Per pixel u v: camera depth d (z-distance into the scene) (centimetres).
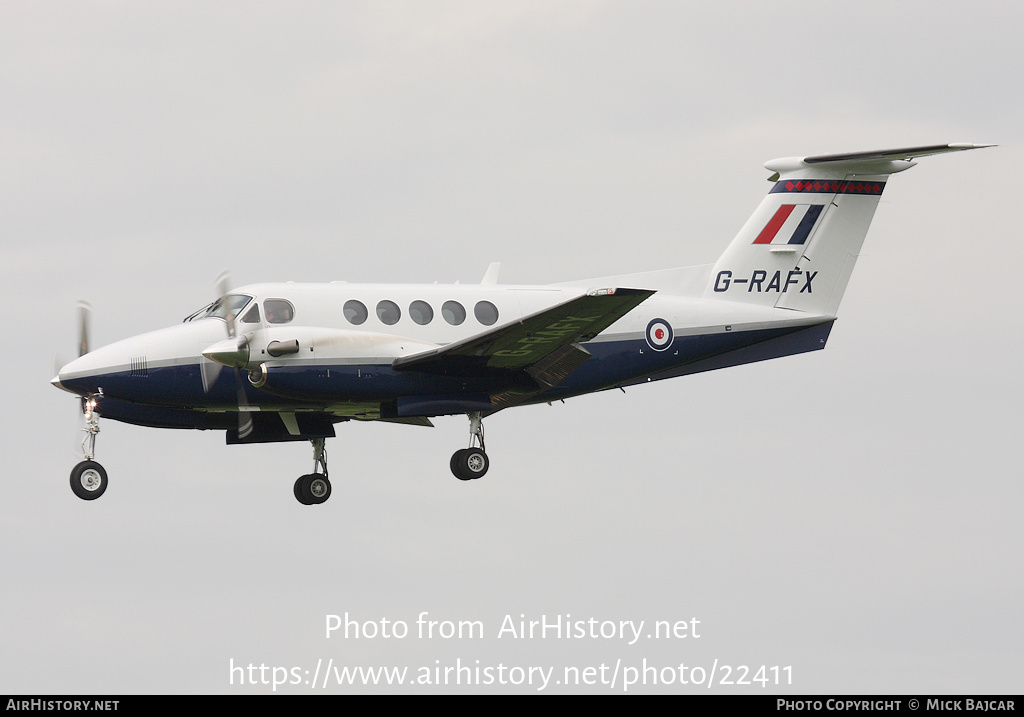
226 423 7181
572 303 5991
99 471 6725
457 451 7162
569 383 7256
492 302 7069
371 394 6638
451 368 6719
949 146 7406
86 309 7100
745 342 7588
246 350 6438
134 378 6544
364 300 6806
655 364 7419
